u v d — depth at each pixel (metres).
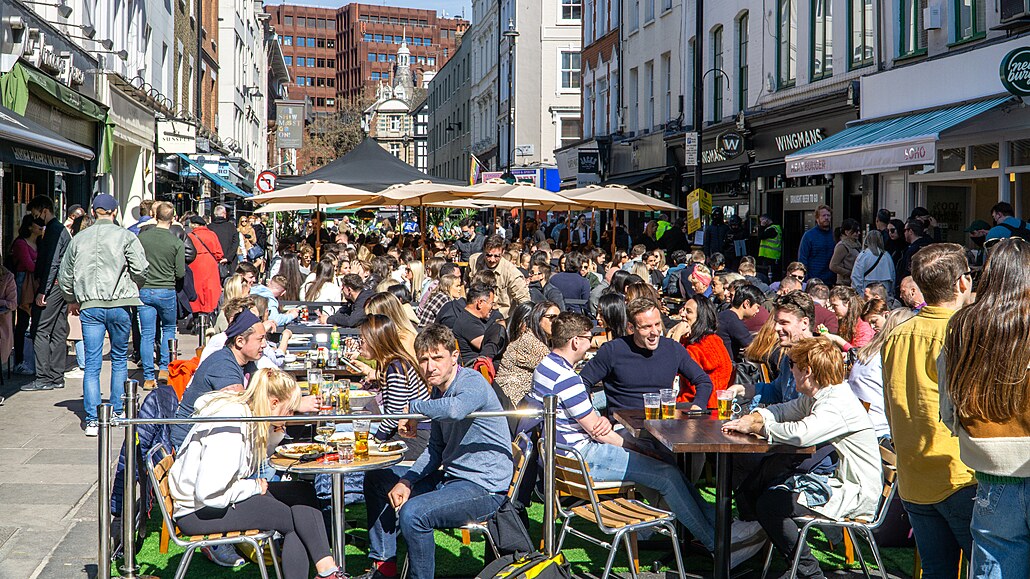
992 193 14.53
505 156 55.06
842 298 8.92
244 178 40.81
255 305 9.20
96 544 6.40
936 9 15.54
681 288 14.59
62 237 11.63
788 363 6.91
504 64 55.00
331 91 180.88
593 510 5.75
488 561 6.01
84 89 16.86
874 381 6.71
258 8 52.03
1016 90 11.86
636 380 7.05
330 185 18.64
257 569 6.25
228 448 5.31
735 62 24.16
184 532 5.33
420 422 6.60
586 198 18.52
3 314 11.42
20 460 8.33
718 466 5.75
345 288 11.95
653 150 30.44
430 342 5.65
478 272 10.13
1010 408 3.83
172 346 8.16
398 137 118.81
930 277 4.63
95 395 9.31
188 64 29.89
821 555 6.58
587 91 38.81
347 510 7.53
